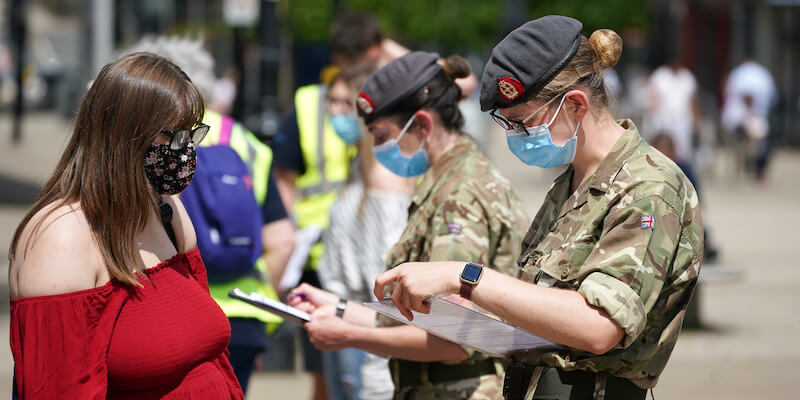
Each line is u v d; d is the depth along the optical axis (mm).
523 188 28688
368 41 9641
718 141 43312
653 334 4410
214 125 6805
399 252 5613
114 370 4281
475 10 41094
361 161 8148
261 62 19328
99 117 4336
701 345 13117
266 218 7297
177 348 4422
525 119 4500
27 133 43156
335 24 9820
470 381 5578
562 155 4559
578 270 4398
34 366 4074
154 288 4461
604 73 4617
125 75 4363
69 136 4824
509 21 39656
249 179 6617
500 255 5465
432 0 41031
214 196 6348
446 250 5320
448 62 5852
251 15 19656
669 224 4234
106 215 4273
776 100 46906
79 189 4309
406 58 5754
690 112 29703
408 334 5508
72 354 4094
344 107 8203
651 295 4172
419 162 5801
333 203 8508
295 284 8875
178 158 4461
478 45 42094
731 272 14023
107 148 4312
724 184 33062
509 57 4453
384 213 7977
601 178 4434
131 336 4312
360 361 8055
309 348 9125
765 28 51594
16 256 4234
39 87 56469
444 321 4559
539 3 40844
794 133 47562
